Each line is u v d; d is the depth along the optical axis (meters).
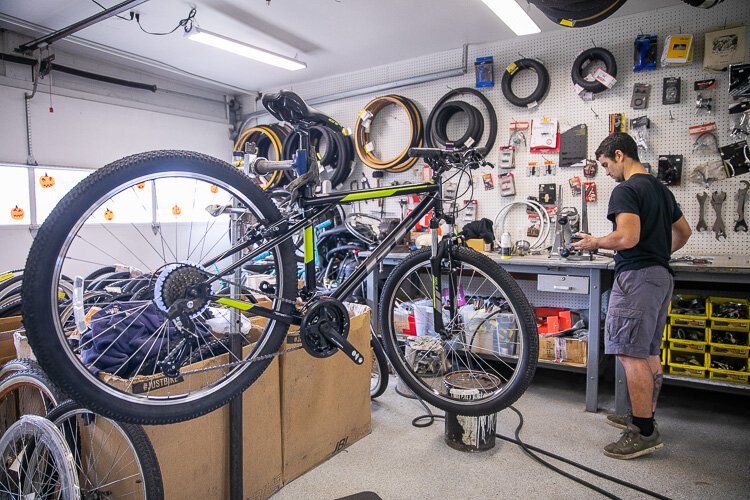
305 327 1.60
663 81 3.39
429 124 4.19
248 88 5.54
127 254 4.75
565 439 2.58
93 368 1.48
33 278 1.10
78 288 1.72
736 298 2.81
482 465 2.32
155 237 4.96
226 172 1.42
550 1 2.20
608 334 2.42
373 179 4.73
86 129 4.53
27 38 4.04
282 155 4.92
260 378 2.03
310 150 1.67
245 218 1.66
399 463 2.36
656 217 2.32
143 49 4.23
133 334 1.75
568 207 3.76
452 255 1.86
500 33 3.85
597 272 2.90
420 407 3.05
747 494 2.04
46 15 3.51
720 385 2.74
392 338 2.04
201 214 5.28
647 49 3.38
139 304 1.82
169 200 5.03
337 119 5.00
